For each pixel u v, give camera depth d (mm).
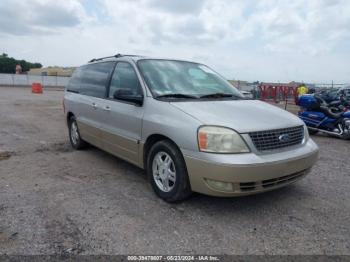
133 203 4039
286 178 3787
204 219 3629
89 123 5828
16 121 10859
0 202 4023
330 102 9844
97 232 3311
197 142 3541
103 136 5391
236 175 3373
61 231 3322
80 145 6645
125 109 4695
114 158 6145
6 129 9234
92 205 3969
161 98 4242
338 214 3803
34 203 4008
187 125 3670
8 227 3387
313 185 4773
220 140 3457
